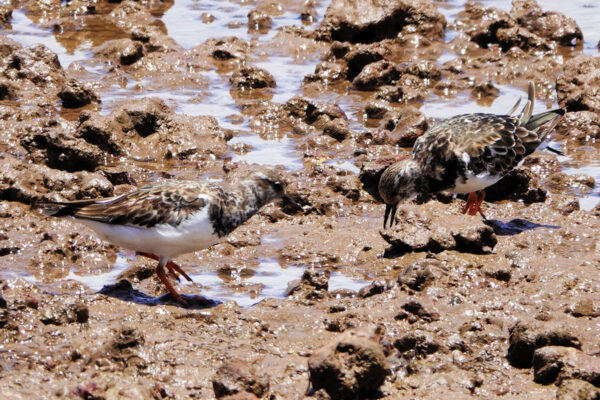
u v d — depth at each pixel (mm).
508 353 11984
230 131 21375
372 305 13266
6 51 25578
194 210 13297
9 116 21203
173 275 14414
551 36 27969
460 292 13617
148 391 10578
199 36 29078
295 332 12703
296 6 31969
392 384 11273
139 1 32281
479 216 17359
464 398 10938
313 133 21672
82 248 15438
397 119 22031
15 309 12273
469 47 28078
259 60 27312
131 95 24062
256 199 14195
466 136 16375
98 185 17531
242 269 15211
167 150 20312
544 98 24453
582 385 10664
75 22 30078
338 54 26969
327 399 10703
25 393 10516
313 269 14039
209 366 11562
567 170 19844
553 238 15742
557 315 12891
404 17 28922
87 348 11594
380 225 17031
